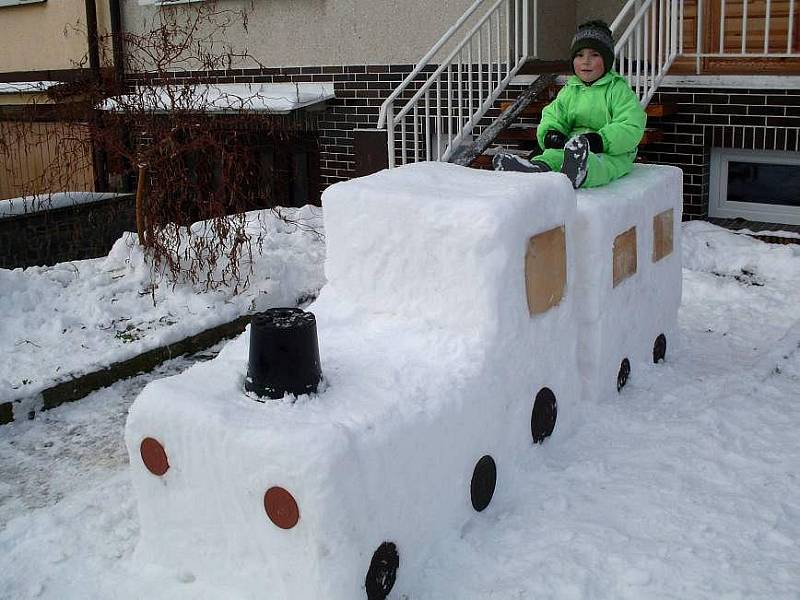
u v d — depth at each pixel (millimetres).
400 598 2914
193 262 6133
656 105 7520
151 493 3061
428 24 9148
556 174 3742
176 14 10562
